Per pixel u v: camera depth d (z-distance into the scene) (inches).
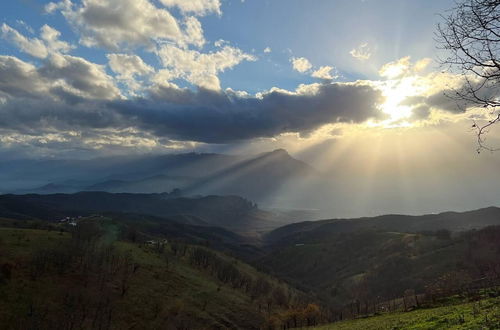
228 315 5674.2
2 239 5423.2
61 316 4101.9
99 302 4633.4
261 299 7091.5
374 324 2187.5
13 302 4033.0
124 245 7322.8
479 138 422.6
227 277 7632.9
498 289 2508.6
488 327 925.2
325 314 6028.5
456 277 4712.1
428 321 1460.4
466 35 434.9
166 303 5290.4
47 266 4943.4
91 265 5472.4
